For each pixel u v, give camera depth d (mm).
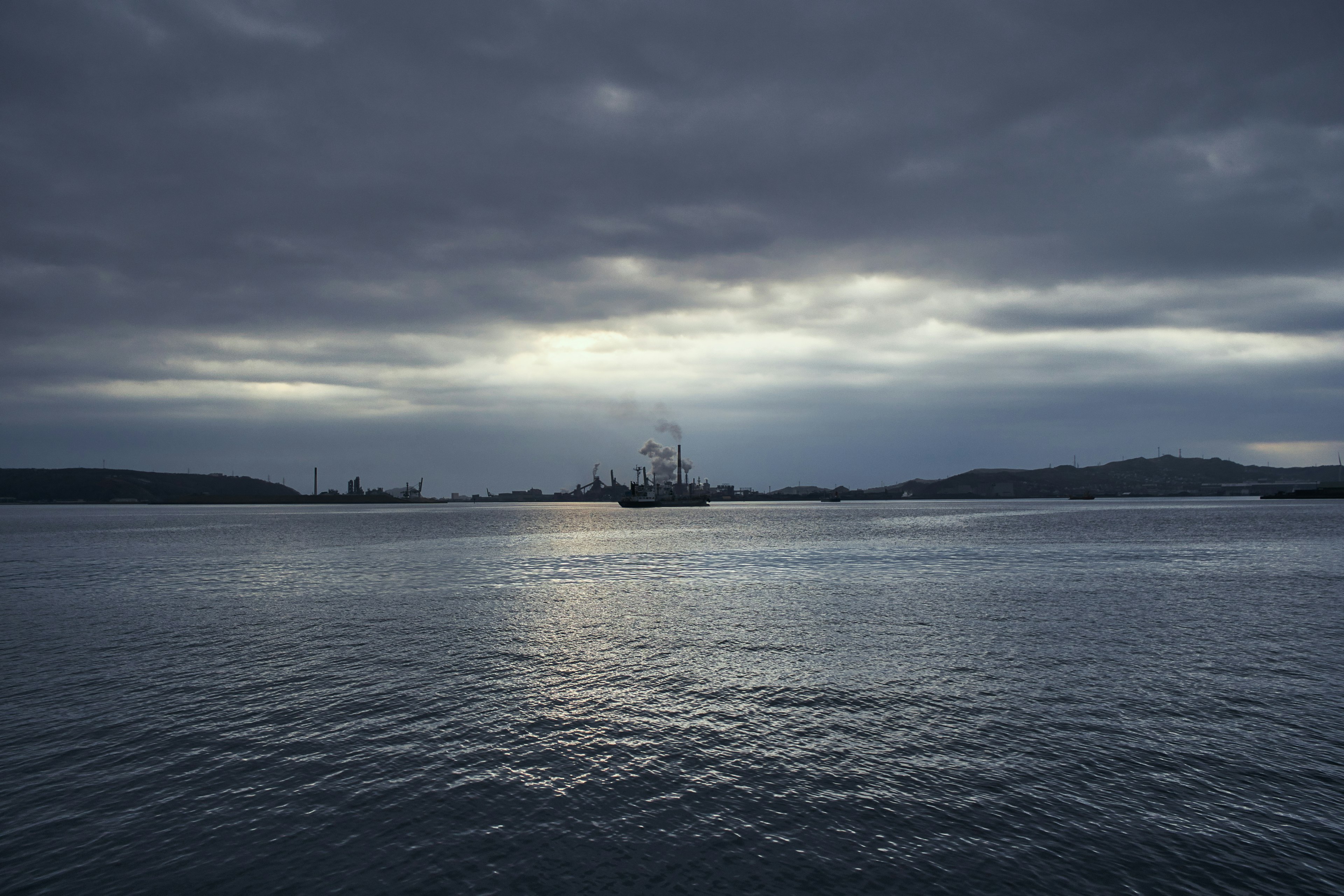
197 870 13281
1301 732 19188
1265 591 45344
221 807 15508
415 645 30453
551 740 19109
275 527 160375
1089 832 14273
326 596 46531
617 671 25969
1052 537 105250
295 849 13906
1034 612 37844
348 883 12859
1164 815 14883
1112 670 25453
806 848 13812
